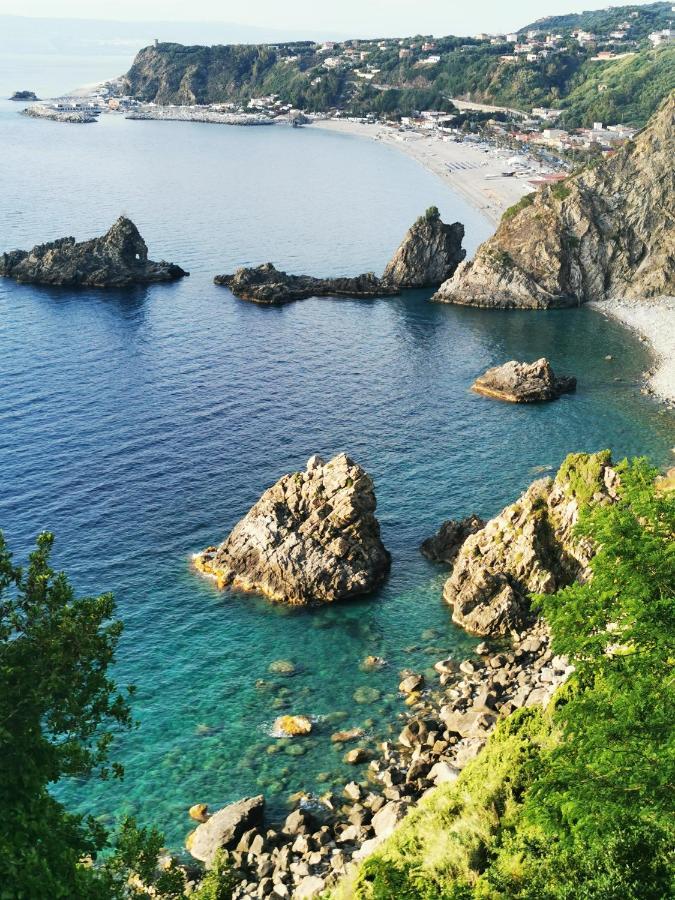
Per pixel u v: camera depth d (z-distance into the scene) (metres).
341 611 74.62
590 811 28.83
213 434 111.19
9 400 120.00
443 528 84.12
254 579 77.44
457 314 178.00
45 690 27.89
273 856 47.81
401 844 41.81
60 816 27.77
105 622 71.75
